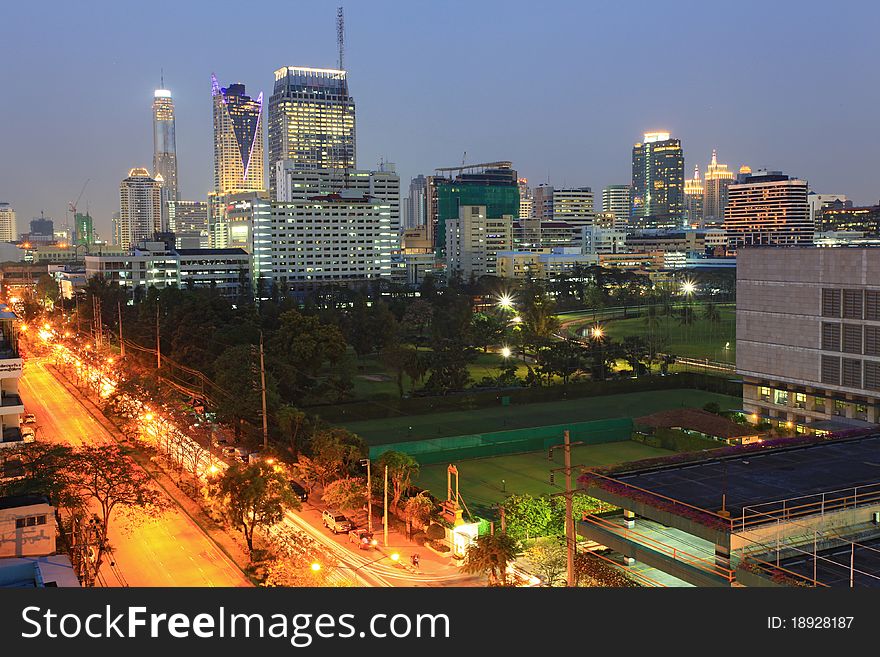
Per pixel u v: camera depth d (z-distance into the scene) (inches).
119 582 3206.2
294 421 4852.4
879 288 4815.5
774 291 5482.3
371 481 4069.9
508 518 3481.8
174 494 4370.1
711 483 2699.3
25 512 3169.3
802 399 5378.9
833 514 2421.3
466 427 6033.5
